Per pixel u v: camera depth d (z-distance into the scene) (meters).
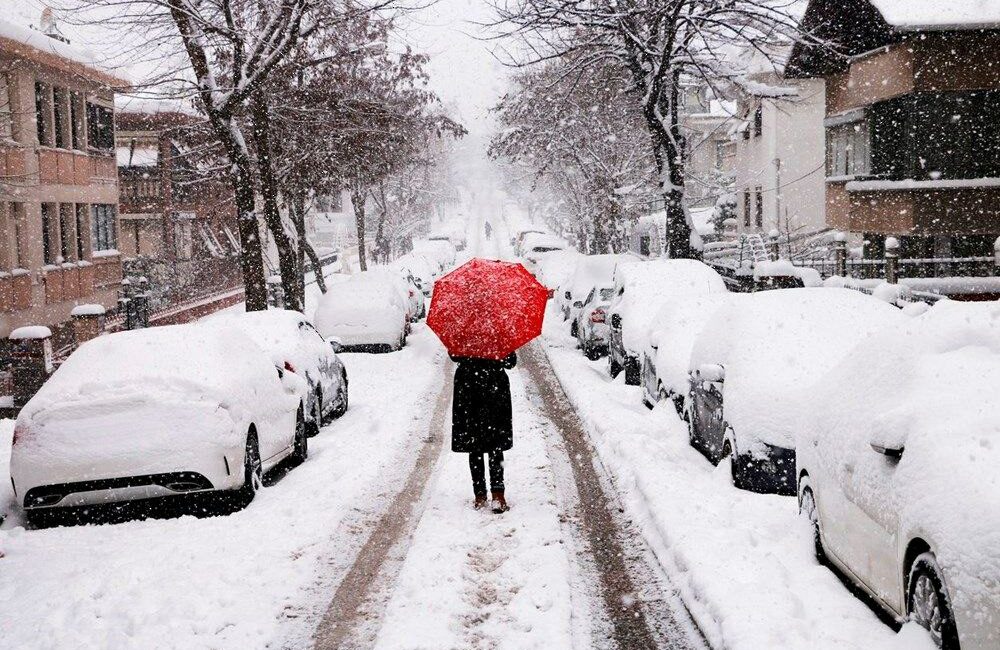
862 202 26.02
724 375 9.14
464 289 8.33
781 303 9.69
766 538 7.09
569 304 25.89
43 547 7.82
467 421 8.41
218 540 7.71
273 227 24.73
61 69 28.28
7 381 17.44
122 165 43.69
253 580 6.76
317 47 24.27
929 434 4.93
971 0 23.05
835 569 6.36
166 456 8.41
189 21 19.09
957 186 23.38
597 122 38.56
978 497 4.27
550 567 6.85
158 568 7.00
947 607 4.36
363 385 17.34
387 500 9.08
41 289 27.45
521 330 8.30
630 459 9.84
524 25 23.70
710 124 56.88
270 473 10.73
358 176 31.16
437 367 19.64
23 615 6.22
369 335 21.94
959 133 23.42
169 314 27.81
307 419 12.48
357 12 20.73
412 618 5.97
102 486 8.38
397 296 23.58
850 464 5.82
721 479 8.80
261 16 21.20
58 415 8.43
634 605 6.21
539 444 11.45
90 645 5.67
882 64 24.56
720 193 50.59
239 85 20.11
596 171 40.50
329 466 10.60
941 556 4.34
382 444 11.72
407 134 30.34
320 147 26.81
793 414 8.21
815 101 37.56
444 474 10.13
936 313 6.11
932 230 23.64
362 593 6.56
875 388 5.95
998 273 23.03
